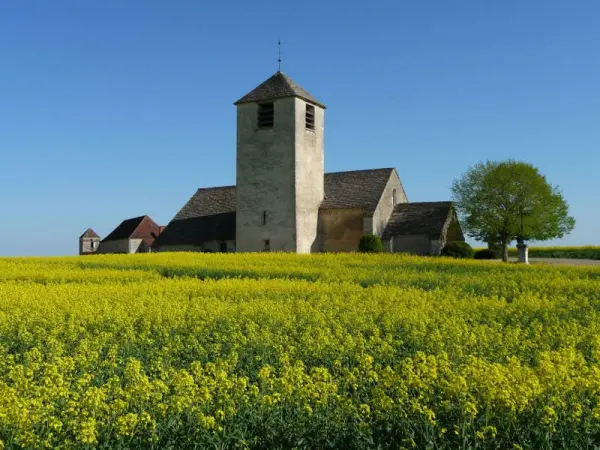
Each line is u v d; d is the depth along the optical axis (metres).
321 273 23.77
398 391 7.13
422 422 6.87
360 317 13.05
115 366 9.41
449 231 50.72
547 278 20.92
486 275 22.86
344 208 47.00
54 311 14.09
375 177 49.25
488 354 9.92
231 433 6.72
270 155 46.47
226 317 13.47
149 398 7.23
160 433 6.78
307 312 13.98
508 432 6.70
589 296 17.58
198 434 6.71
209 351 10.84
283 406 7.17
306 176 46.72
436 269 26.38
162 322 13.30
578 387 7.22
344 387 7.83
